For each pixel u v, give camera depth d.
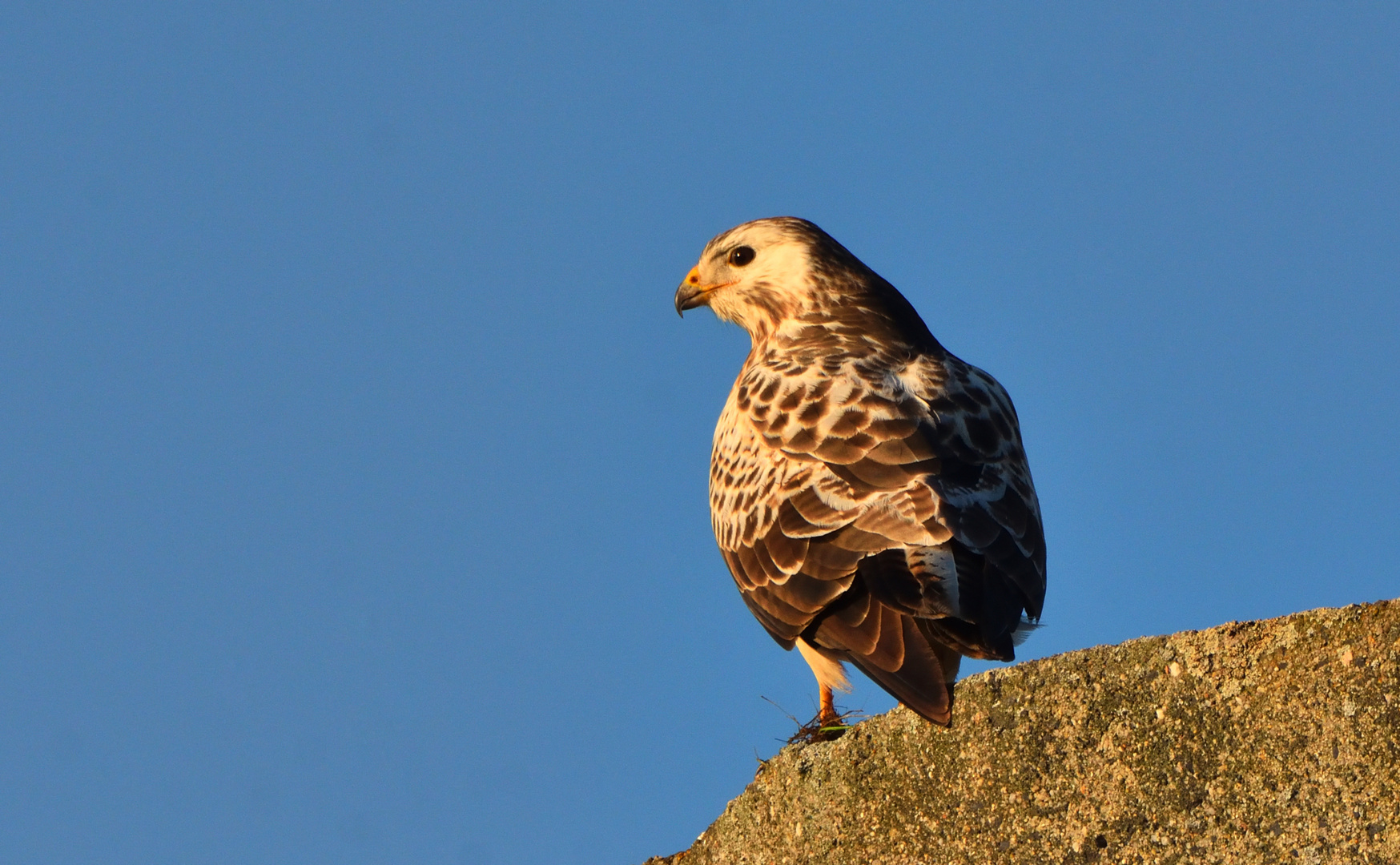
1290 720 7.61
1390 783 7.33
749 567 11.68
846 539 10.84
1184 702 7.88
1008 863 8.12
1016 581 10.62
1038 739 8.20
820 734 11.32
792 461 11.62
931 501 10.70
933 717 8.45
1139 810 7.85
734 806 9.38
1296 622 7.72
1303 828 7.45
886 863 8.53
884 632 10.15
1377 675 7.47
